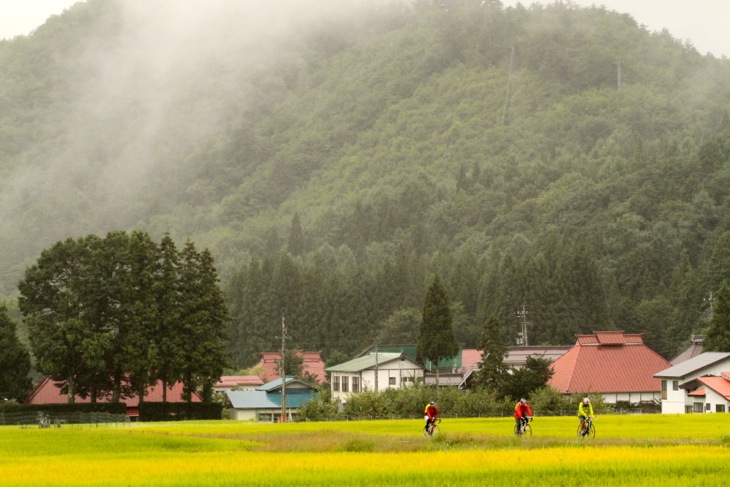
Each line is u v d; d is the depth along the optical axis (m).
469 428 89.75
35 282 138.62
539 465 47.84
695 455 52.00
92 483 44.69
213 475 46.56
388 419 130.38
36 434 85.62
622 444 61.91
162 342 134.75
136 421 136.50
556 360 159.25
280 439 72.06
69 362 136.38
